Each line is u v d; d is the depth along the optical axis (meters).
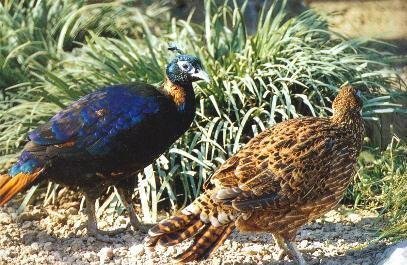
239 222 10.36
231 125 13.23
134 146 11.63
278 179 10.44
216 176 10.50
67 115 11.62
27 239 12.05
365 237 11.95
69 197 13.15
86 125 11.52
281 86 13.89
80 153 11.52
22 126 13.52
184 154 12.88
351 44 14.90
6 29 15.47
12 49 15.14
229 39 14.95
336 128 10.97
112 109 11.55
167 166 12.88
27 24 15.68
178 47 12.50
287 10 17.03
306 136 10.70
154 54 14.32
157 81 13.93
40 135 11.58
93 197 11.96
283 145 10.61
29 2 16.28
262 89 13.73
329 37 15.31
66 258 11.50
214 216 10.29
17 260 11.43
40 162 11.54
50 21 15.74
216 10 15.76
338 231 12.16
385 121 14.32
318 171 10.59
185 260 10.25
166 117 11.74
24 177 11.55
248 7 16.88
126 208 12.23
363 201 12.91
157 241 10.24
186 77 11.85
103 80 14.00
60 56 14.98
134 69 14.09
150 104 11.62
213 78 13.77
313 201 10.63
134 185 12.34
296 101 13.90
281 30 14.59
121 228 12.25
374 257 11.28
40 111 13.68
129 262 11.37
